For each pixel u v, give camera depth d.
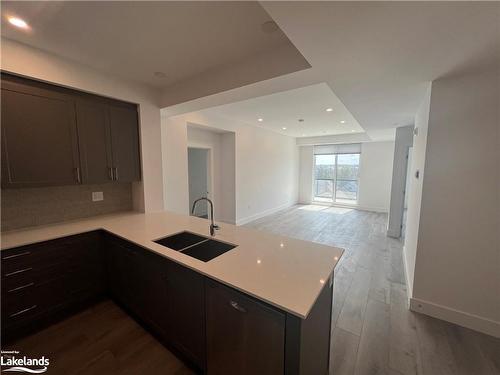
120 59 2.15
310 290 1.20
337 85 2.21
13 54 1.82
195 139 5.04
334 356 1.76
